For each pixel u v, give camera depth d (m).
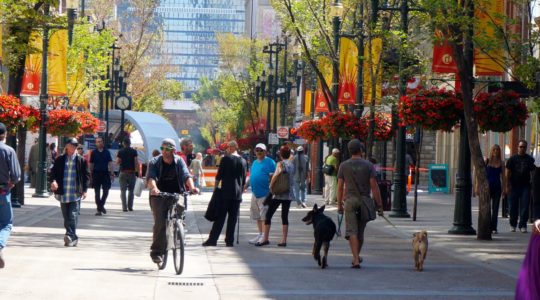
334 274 30.94
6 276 27.95
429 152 121.38
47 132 77.69
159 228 30.95
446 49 46.22
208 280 28.97
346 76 72.00
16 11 49.19
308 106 115.88
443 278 30.23
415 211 58.44
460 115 46.84
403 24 57.31
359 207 32.69
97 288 26.11
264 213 42.12
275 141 132.75
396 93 63.31
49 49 74.25
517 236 46.50
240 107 184.50
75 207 38.38
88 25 104.12
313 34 78.00
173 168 31.11
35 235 42.66
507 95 44.78
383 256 37.22
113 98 154.75
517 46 40.97
